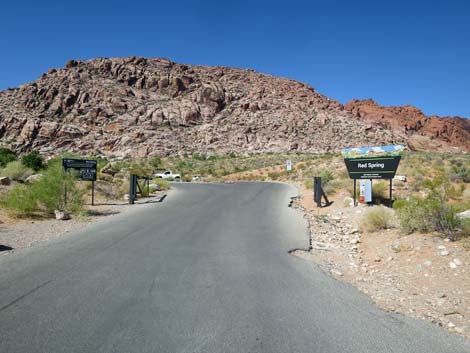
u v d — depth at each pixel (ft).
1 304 14.94
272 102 506.07
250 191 73.77
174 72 540.11
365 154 45.27
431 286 17.97
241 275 19.51
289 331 12.99
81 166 49.96
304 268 21.21
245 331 12.89
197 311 14.55
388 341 12.44
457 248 21.49
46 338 12.12
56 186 41.32
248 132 415.85
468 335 13.03
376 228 30.50
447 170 78.59
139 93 463.42
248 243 27.43
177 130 406.00
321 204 50.29
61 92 429.79
